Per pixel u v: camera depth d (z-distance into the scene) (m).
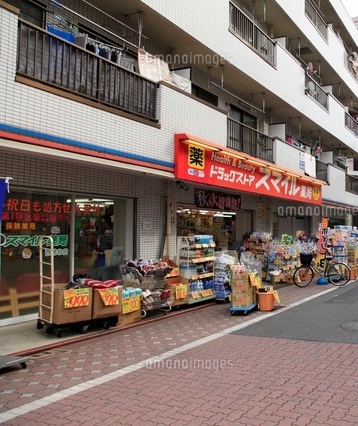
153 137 9.20
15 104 6.35
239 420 4.11
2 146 6.15
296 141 19.50
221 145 11.57
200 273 10.62
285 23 17.28
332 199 21.27
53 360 6.15
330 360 5.98
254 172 13.06
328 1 21.73
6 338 7.13
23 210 8.23
